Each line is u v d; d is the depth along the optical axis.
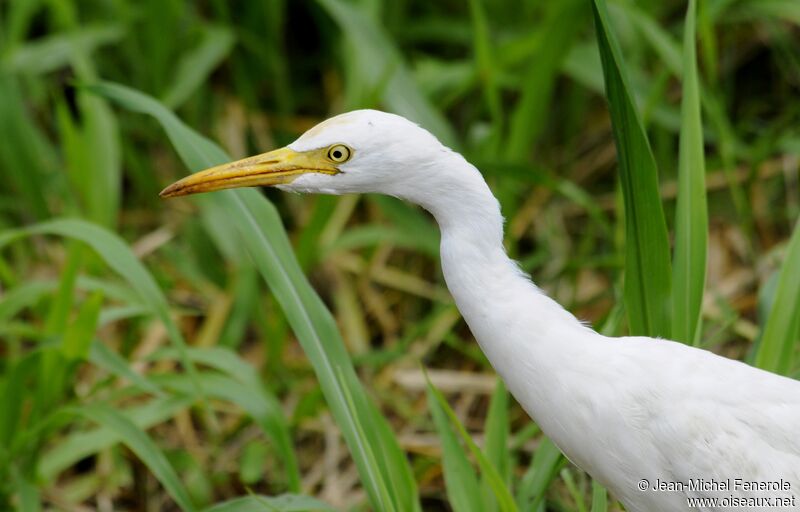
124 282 11.59
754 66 13.45
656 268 7.04
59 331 9.25
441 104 12.18
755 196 12.38
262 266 7.27
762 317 8.16
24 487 8.62
